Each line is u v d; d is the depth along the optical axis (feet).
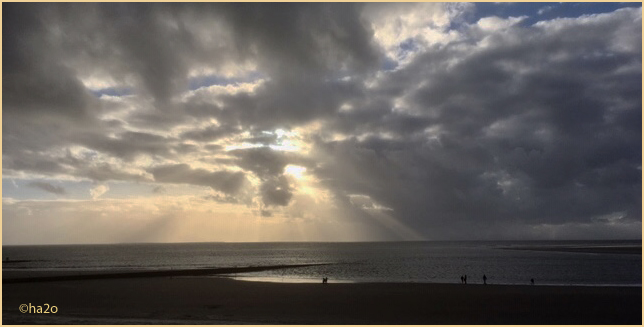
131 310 104.78
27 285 166.30
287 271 278.67
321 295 130.62
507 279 220.23
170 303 116.06
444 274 256.32
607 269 278.26
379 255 561.43
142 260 470.80
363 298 124.16
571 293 134.51
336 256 548.72
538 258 420.36
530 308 108.17
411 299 122.01
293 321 90.79
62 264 385.29
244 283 172.14
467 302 117.08
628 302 116.98
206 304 114.11
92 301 120.78
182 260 468.75
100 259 497.46
